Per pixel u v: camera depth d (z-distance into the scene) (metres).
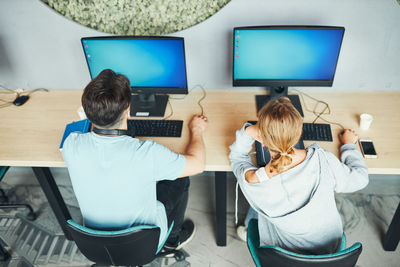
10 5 1.80
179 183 1.67
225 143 1.60
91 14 1.83
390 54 1.83
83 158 1.12
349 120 1.71
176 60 1.69
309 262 1.05
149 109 1.85
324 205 1.17
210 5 1.76
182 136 1.66
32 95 2.06
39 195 2.36
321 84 1.74
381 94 1.90
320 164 1.16
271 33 1.59
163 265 1.90
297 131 1.05
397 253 1.89
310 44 1.61
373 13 1.70
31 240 2.06
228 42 1.87
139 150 1.14
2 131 1.76
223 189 1.69
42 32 1.90
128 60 1.71
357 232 2.01
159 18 1.83
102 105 1.06
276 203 1.19
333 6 1.69
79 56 2.00
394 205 2.17
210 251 1.97
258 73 1.75
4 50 1.99
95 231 1.16
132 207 1.21
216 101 1.92
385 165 1.44
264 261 1.17
